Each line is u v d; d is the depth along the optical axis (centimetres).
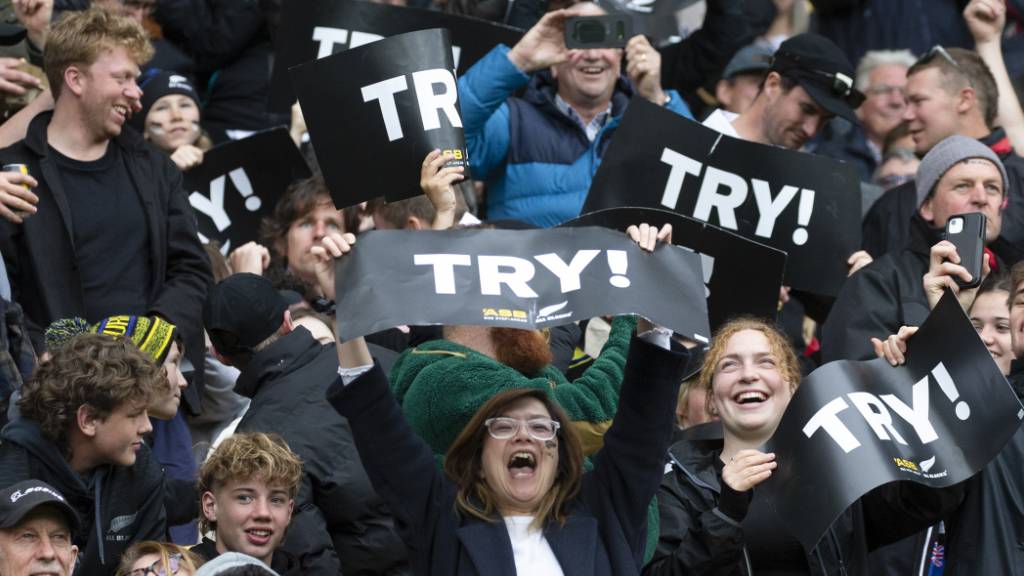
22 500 1872
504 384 1906
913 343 1938
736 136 2756
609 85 2934
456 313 1723
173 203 2562
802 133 2972
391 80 2134
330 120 2138
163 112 3053
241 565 1659
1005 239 2875
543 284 1752
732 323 2206
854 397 1906
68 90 2491
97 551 2048
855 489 1845
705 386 2234
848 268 2653
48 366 2052
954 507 2025
